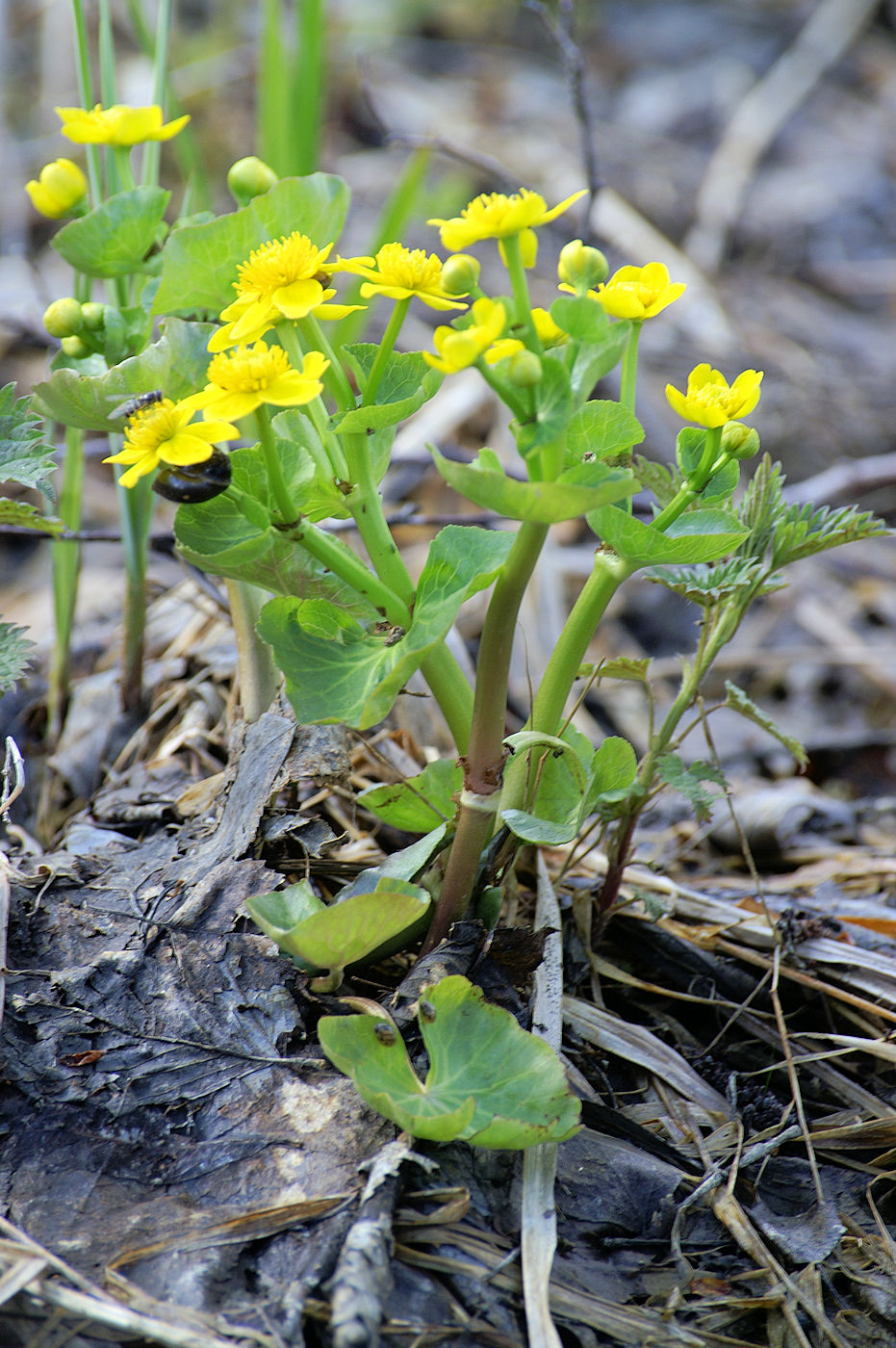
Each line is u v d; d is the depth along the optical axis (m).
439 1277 1.01
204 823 1.12
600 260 1.03
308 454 1.03
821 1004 1.13
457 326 1.03
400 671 1.00
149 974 1.06
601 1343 1.01
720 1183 1.06
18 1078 1.03
